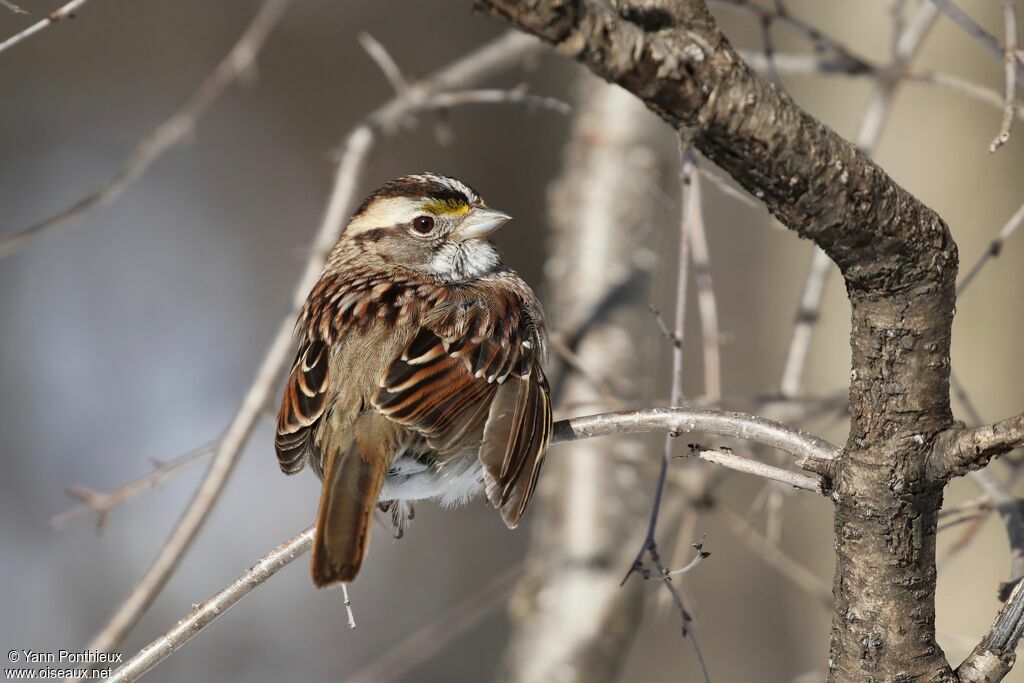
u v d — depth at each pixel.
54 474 19.02
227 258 21.55
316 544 6.21
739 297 17.19
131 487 8.83
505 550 19.83
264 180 22.06
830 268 9.73
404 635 19.12
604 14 4.83
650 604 16.34
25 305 20.48
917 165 12.70
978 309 12.43
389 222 8.53
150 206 21.53
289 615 19.20
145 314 20.81
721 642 16.36
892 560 5.53
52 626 17.97
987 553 11.84
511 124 20.33
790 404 9.83
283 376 9.25
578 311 12.55
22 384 19.77
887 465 5.44
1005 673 5.56
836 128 13.42
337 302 7.67
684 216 6.88
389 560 19.73
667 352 17.11
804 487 5.71
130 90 21.77
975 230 12.51
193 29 21.83
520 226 20.14
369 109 21.58
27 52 21.31
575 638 11.32
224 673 18.61
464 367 7.29
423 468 7.16
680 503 10.79
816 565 14.88
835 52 9.34
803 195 5.14
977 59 12.55
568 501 11.93
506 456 6.97
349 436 6.96
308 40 21.61
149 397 19.91
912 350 5.34
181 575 18.92
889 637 5.57
